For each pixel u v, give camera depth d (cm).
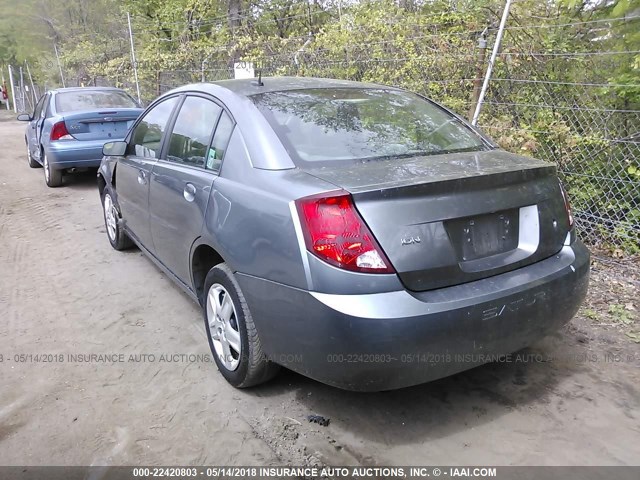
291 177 272
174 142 395
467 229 262
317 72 778
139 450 271
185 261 365
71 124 817
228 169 312
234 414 297
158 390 321
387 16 764
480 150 334
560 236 300
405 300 239
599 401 303
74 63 2100
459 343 249
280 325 264
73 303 443
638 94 488
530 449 266
